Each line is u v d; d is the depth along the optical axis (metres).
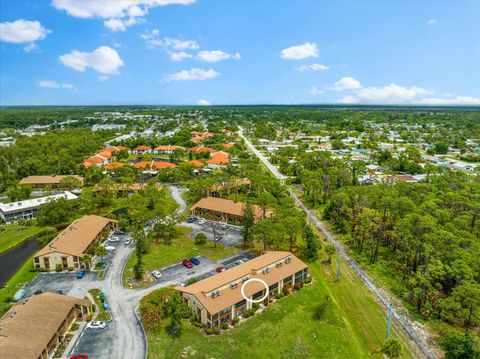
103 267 87.69
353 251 100.69
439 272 73.88
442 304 69.31
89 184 169.75
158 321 65.88
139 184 159.62
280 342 62.25
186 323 66.81
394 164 194.12
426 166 184.38
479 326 69.12
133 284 79.81
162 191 143.88
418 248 85.88
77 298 70.00
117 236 107.88
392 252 98.94
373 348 63.25
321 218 127.81
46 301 64.62
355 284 83.94
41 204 126.69
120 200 144.62
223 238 106.50
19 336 55.41
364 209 107.00
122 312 69.38
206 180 148.62
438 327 69.12
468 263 74.56
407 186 127.44
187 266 87.69
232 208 121.81
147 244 97.38
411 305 76.00
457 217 99.12
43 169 179.88
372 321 70.62
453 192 118.56
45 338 56.72
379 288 82.62
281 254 83.69
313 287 81.06
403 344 64.31
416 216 91.44
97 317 67.81
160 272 85.38
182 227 115.56
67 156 195.38
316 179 145.50
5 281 84.06
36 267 87.38
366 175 179.50
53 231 108.81
